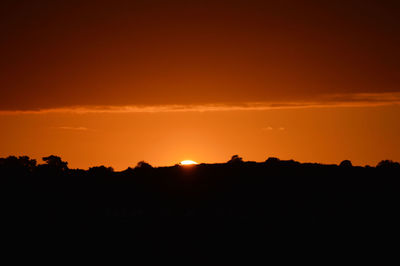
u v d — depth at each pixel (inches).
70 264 7204.7
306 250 7253.9
